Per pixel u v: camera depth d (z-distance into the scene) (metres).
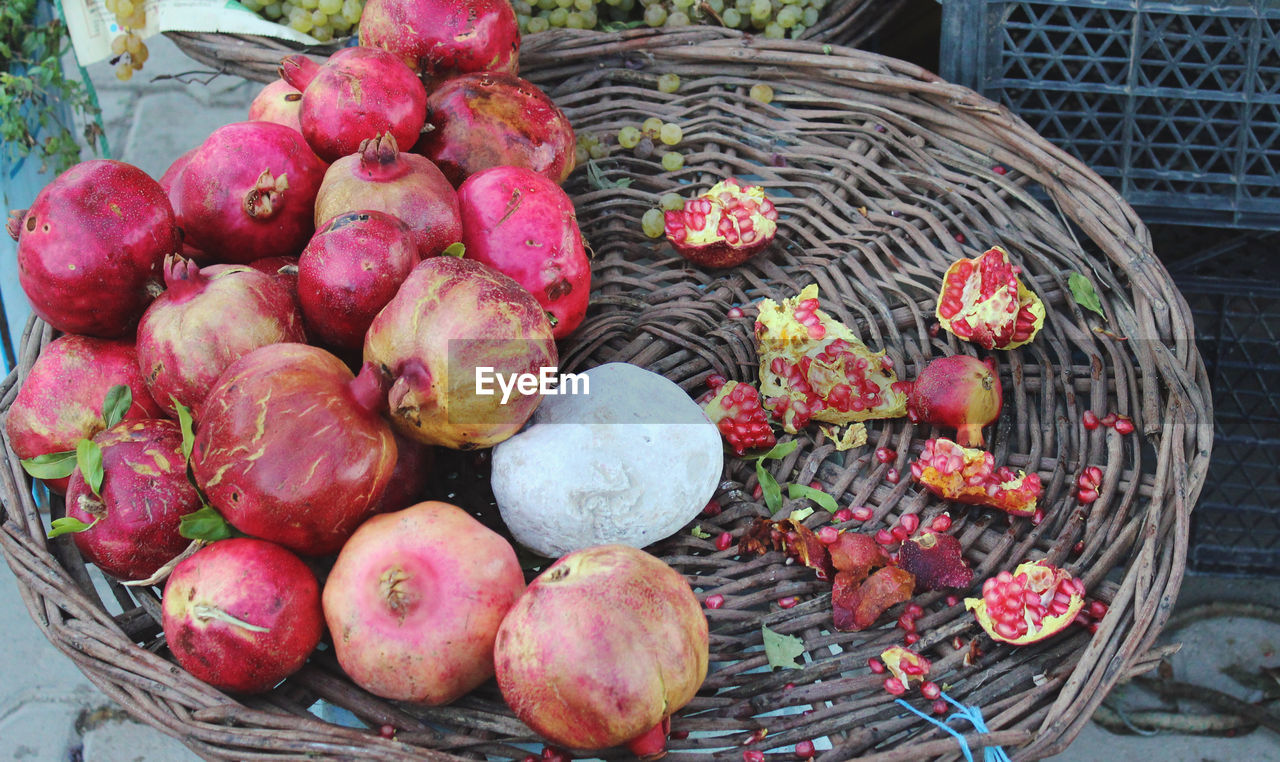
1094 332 0.97
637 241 1.05
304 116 0.92
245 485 0.80
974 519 0.93
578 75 1.11
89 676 0.84
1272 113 1.11
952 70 1.06
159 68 1.86
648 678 0.77
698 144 1.08
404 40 0.99
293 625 0.81
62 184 0.88
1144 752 1.18
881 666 0.86
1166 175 1.05
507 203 0.91
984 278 0.96
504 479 0.88
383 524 0.82
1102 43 1.08
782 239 1.03
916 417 0.95
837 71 1.07
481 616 0.80
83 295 0.88
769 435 0.95
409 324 0.82
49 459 0.90
